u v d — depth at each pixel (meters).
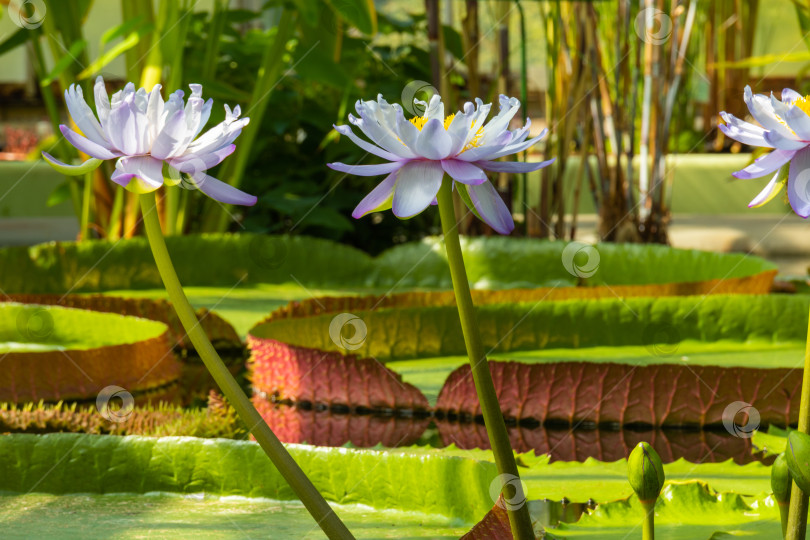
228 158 9.12
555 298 5.98
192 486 3.17
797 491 2.68
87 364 4.50
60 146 9.48
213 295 7.26
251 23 15.76
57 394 4.43
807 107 2.69
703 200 14.83
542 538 2.90
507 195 7.87
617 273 7.30
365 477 3.10
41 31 9.34
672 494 3.03
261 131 10.67
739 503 3.02
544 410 4.13
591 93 8.56
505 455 2.68
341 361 4.43
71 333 5.45
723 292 5.97
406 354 5.39
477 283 7.55
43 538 2.98
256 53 10.69
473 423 4.14
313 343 5.36
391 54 11.45
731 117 2.72
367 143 2.66
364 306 5.93
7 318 5.42
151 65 7.98
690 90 14.62
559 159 8.16
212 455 3.17
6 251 7.43
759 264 6.61
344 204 10.12
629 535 2.94
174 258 7.79
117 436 3.20
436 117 2.70
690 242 10.80
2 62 21.16
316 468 3.12
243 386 4.95
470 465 3.01
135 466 3.19
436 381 4.73
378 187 2.70
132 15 8.70
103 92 2.69
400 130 2.64
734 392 3.97
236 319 6.25
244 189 10.72
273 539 2.98
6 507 3.12
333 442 3.72
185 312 2.69
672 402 4.02
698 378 4.00
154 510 3.10
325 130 10.61
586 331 5.43
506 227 2.68
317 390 4.48
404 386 4.33
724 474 3.26
